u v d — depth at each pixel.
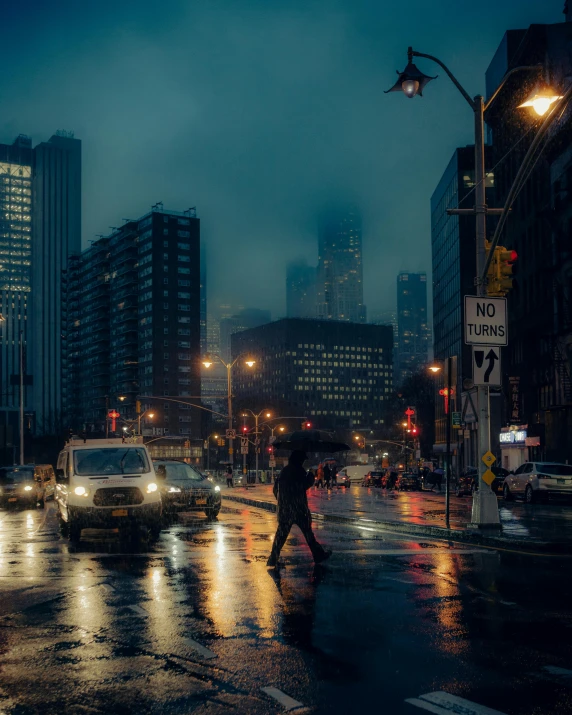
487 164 91.31
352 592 10.48
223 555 14.84
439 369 69.94
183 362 162.25
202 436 163.12
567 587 10.88
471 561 13.77
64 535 19.84
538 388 56.38
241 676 6.46
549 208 51.78
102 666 6.87
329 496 41.41
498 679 6.32
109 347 179.25
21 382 69.25
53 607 9.71
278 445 13.80
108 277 179.25
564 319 49.06
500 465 62.78
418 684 6.19
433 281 114.69
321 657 7.04
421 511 26.41
